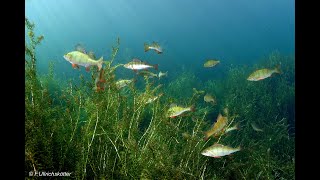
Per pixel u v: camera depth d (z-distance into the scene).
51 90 1.77
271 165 1.35
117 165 0.96
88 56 1.12
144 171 0.91
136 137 1.11
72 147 0.95
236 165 1.26
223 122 1.20
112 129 1.04
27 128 0.83
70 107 1.09
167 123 1.16
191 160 1.12
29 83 0.90
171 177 0.92
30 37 0.94
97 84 1.05
